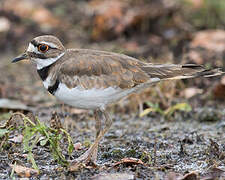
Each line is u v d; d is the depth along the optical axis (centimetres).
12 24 2098
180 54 1706
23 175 863
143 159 943
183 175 853
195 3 2002
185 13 1986
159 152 998
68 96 923
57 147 897
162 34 1884
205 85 1508
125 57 952
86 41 1958
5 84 1625
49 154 980
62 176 855
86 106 938
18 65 1850
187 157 965
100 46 1884
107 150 1016
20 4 2223
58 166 912
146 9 1947
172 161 936
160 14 1920
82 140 1105
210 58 1620
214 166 885
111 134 1152
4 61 1870
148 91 1397
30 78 1719
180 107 1282
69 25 2086
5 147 1002
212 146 980
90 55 940
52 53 952
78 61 923
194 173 818
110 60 928
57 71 930
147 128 1223
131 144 1059
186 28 1870
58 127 965
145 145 1052
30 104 1432
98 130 967
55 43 955
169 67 943
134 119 1317
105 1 2180
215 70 952
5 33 2027
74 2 2283
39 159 955
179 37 1817
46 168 904
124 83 915
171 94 1403
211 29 1912
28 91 1570
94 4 2191
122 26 1933
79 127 1224
